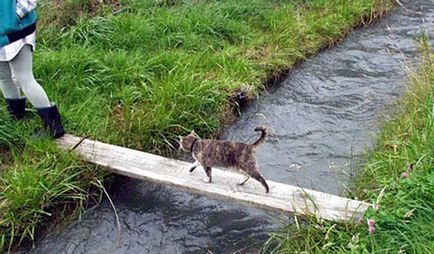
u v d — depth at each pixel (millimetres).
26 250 4992
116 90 6234
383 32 7941
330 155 5797
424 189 4547
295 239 4773
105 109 6031
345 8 8102
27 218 5059
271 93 6781
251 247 4941
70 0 7207
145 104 6102
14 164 5410
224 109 6336
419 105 5805
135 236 5102
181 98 6133
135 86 6281
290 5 8008
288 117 6383
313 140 6023
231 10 7652
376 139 5867
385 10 8359
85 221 5207
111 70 6348
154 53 6781
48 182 5184
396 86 6766
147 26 7023
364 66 7215
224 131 6215
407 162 5016
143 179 5238
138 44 6852
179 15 7324
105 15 7223
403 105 6219
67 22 7055
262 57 7086
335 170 5594
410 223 4461
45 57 6297
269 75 6934
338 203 4832
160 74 6508
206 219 5211
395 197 4598
